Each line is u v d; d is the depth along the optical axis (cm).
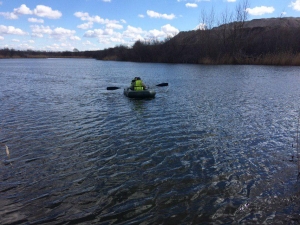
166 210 513
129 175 652
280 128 1024
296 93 1839
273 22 8581
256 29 6288
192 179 629
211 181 619
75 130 1011
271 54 4791
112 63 7575
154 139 900
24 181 632
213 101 1581
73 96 1836
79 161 736
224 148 819
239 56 5219
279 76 2944
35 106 1477
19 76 3522
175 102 1562
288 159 737
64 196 567
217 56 5459
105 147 834
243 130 998
